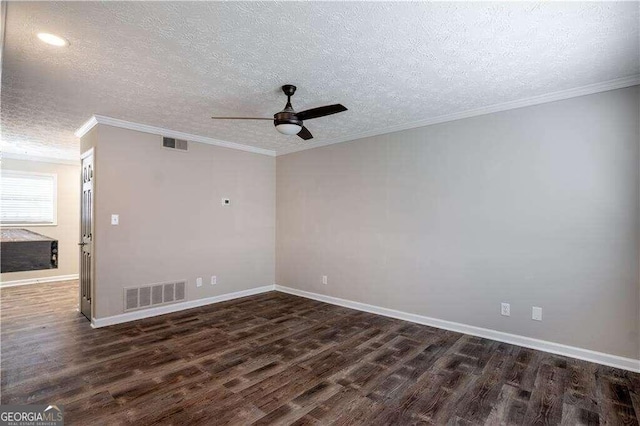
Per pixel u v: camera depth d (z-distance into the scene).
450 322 3.66
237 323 3.88
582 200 2.91
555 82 2.77
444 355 3.00
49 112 3.50
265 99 3.13
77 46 2.15
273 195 5.61
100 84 2.76
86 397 2.28
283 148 5.30
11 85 2.77
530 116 3.17
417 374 2.65
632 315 2.71
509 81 2.75
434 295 3.79
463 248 3.57
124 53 2.25
